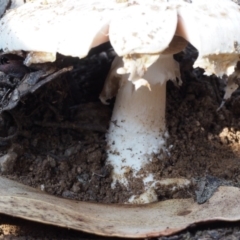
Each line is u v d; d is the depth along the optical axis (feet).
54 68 0.81
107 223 0.72
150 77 0.84
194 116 1.01
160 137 0.92
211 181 0.86
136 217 0.75
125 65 0.70
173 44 0.81
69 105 0.99
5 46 0.78
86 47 0.70
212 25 0.71
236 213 0.73
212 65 0.72
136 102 0.90
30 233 0.71
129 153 0.90
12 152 0.88
